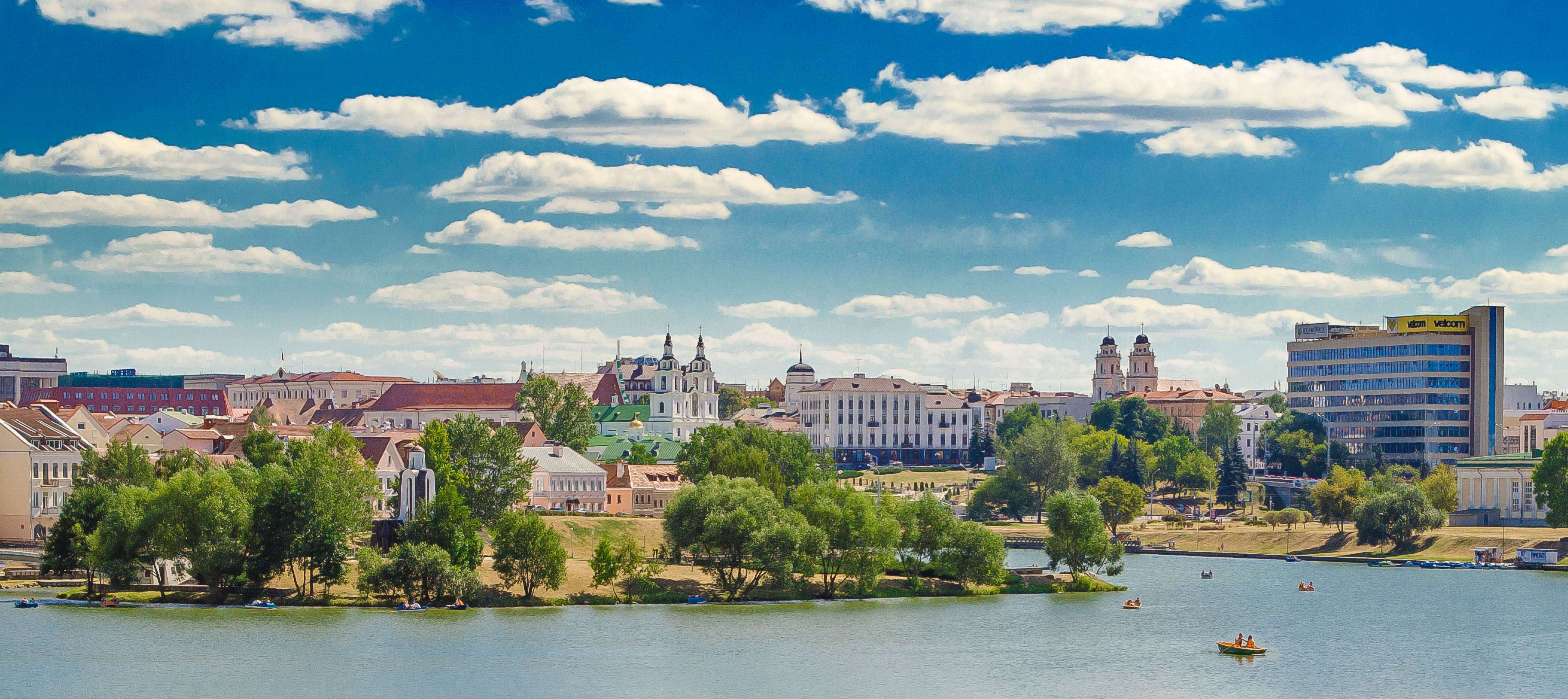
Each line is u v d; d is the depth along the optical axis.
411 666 168.88
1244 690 165.25
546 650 178.38
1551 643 194.62
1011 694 162.38
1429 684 168.75
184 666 166.25
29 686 157.38
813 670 171.38
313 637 182.12
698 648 181.75
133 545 199.88
